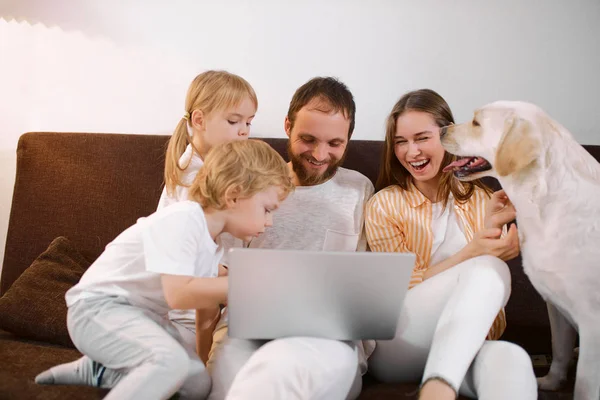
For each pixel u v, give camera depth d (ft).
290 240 5.26
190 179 5.30
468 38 6.71
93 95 6.92
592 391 4.09
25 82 6.93
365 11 6.76
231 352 4.24
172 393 3.83
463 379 4.01
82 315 4.09
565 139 4.25
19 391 3.99
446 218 5.25
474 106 6.73
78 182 5.96
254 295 3.84
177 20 6.84
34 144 6.09
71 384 4.15
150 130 6.91
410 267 3.84
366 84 6.80
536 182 4.20
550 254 4.17
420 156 5.16
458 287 4.17
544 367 5.29
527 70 6.70
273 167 4.32
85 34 6.88
